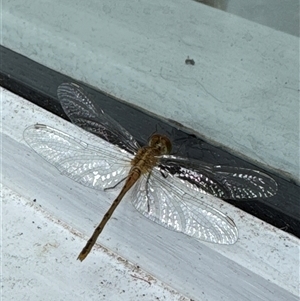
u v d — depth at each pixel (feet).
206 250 0.41
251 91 0.46
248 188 0.40
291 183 0.41
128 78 0.49
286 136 0.43
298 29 0.47
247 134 0.44
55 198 0.49
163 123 0.47
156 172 0.45
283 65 0.47
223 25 0.49
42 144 0.45
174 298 0.46
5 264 0.48
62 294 0.46
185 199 0.42
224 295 0.43
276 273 0.39
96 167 0.45
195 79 0.48
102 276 0.47
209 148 0.45
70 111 0.46
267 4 0.47
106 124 0.46
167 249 0.44
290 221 0.41
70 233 0.49
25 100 0.48
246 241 0.40
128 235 0.46
